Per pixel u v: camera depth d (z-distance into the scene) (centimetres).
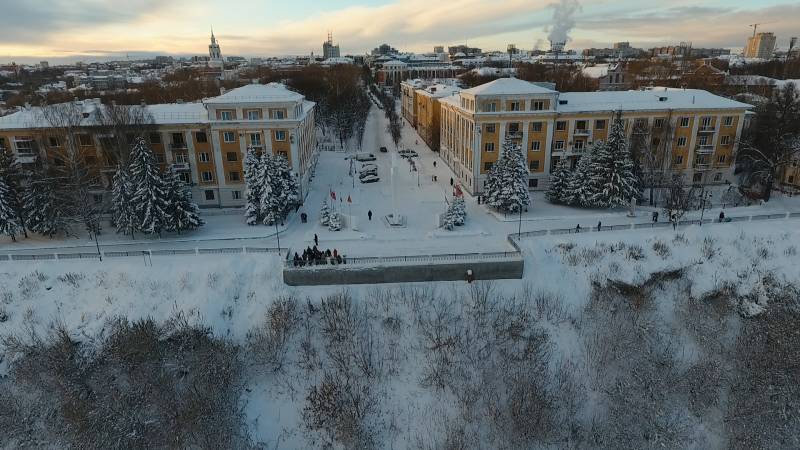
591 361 3741
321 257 4294
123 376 3547
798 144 6062
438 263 4253
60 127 5441
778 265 4347
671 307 4144
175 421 3309
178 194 5231
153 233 5372
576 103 6594
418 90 12175
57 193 5181
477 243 4909
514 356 3722
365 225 5594
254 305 4047
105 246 5041
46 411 3375
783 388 3472
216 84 16900
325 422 3369
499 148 6488
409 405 3478
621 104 6544
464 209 5488
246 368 3616
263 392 3534
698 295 4150
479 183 6606
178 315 3822
